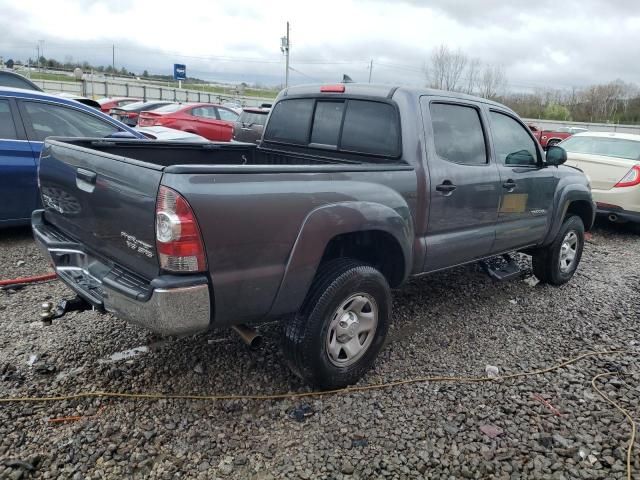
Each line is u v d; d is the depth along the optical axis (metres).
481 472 2.71
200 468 2.64
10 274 4.98
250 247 2.67
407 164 3.60
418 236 3.71
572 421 3.17
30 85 9.68
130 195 2.63
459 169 3.92
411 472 2.68
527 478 2.69
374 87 3.88
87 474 2.56
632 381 3.68
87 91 35.38
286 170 2.82
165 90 40.50
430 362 3.81
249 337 2.97
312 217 2.90
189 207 2.43
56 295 4.58
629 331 4.56
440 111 3.90
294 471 2.64
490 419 3.14
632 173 8.09
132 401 3.13
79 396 3.14
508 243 4.65
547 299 5.25
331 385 3.27
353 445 2.85
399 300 4.96
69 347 3.70
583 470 2.76
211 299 2.60
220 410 3.09
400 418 3.10
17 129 5.78
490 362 3.86
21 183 5.75
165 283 2.46
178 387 3.29
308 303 3.06
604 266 6.66
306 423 3.02
